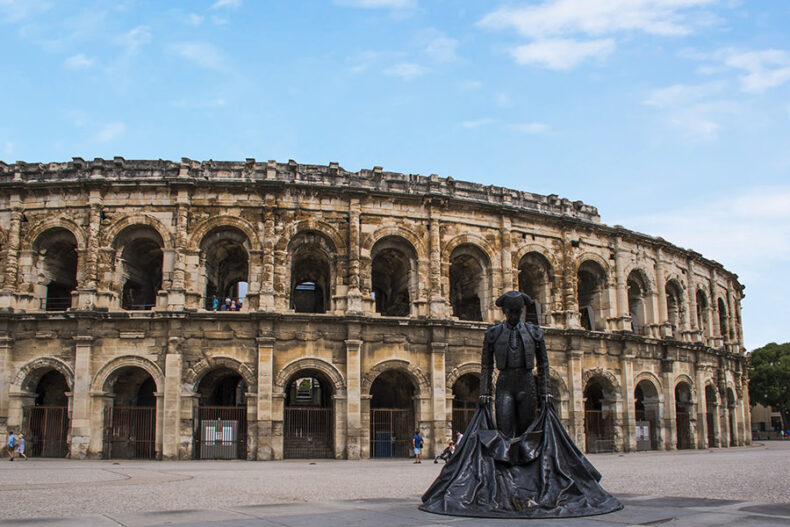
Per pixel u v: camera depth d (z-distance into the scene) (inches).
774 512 678.5
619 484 1097.4
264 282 2021.4
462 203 2250.2
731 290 3344.0
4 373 1942.7
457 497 698.8
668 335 2637.8
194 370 1946.4
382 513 698.8
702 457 2009.1
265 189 2084.2
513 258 2311.8
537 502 681.6
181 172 2069.4
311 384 2906.0
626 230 2573.8
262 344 1959.9
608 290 2506.2
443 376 2075.5
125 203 2055.9
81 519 668.1
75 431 1895.9
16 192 2066.9
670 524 597.0
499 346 835.4
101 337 1959.9
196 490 1029.8
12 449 1859.0
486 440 750.5
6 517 702.5
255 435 1916.8
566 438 765.9
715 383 2906.0
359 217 2135.8
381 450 2110.0
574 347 2310.5
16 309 2005.4
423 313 2135.8
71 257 2260.1
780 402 4473.4
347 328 2030.0
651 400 2593.5
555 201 2460.6
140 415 2079.2
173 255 2025.1
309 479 1256.8
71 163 2114.9
